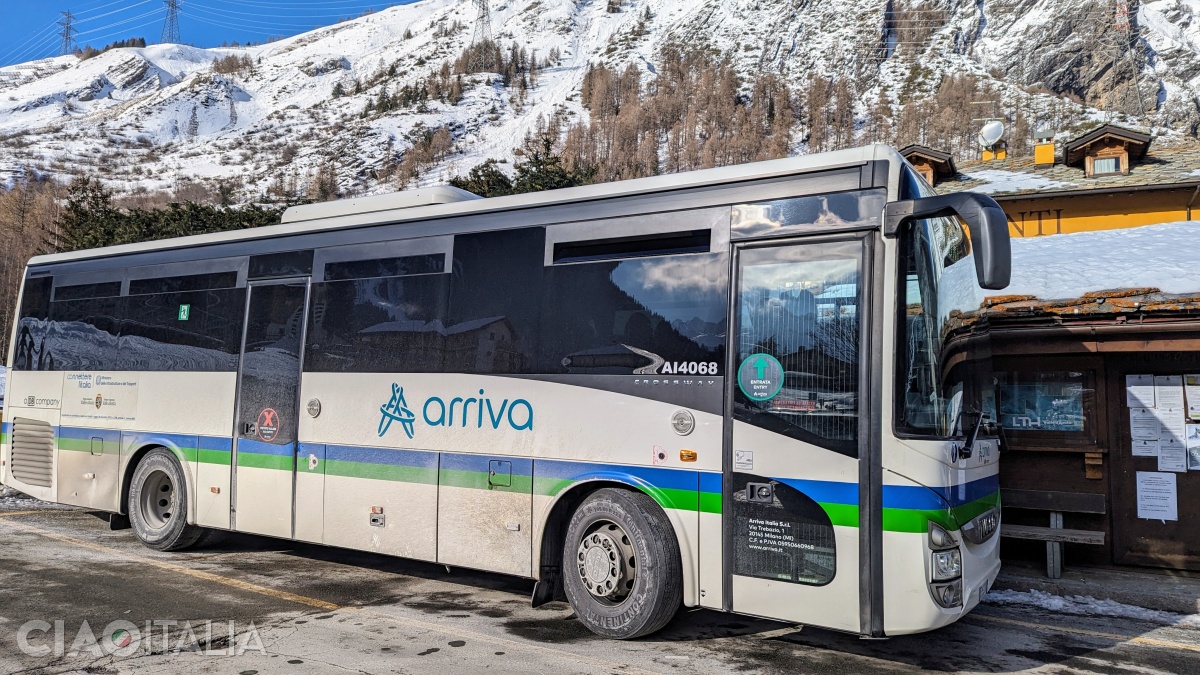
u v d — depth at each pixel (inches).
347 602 253.8
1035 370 317.4
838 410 184.2
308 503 272.7
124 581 274.7
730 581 194.5
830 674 192.5
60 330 367.2
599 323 220.7
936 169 809.5
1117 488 306.2
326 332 276.5
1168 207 660.1
